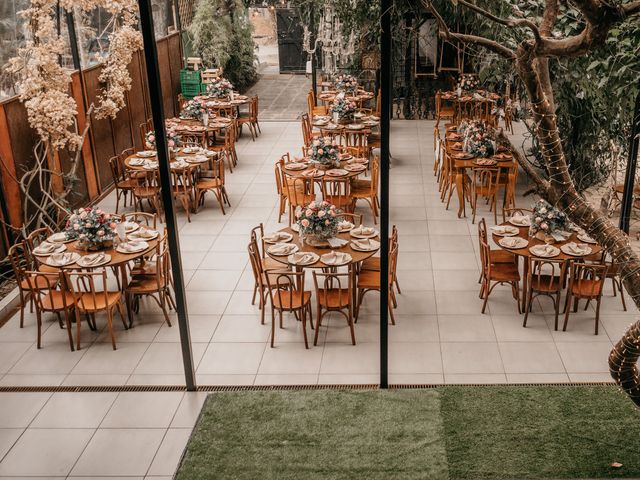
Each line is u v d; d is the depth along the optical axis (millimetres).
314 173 10047
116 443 5930
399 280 8602
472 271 8812
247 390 6555
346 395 6410
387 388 6496
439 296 8203
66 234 7887
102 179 12008
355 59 15922
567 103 9797
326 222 7484
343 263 7105
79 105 10977
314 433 5910
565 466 5453
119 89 11414
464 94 14547
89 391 6660
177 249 6090
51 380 6859
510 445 5703
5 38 8992
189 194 11125
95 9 11500
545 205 7691
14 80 9273
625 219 8828
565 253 7281
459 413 6113
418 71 15961
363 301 8203
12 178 9070
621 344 4160
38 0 8961
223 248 9625
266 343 7363
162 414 6277
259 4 17453
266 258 8312
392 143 14438
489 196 10734
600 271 7613
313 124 12938
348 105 12836
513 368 6770
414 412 6145
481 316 7750
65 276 7469
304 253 7309
